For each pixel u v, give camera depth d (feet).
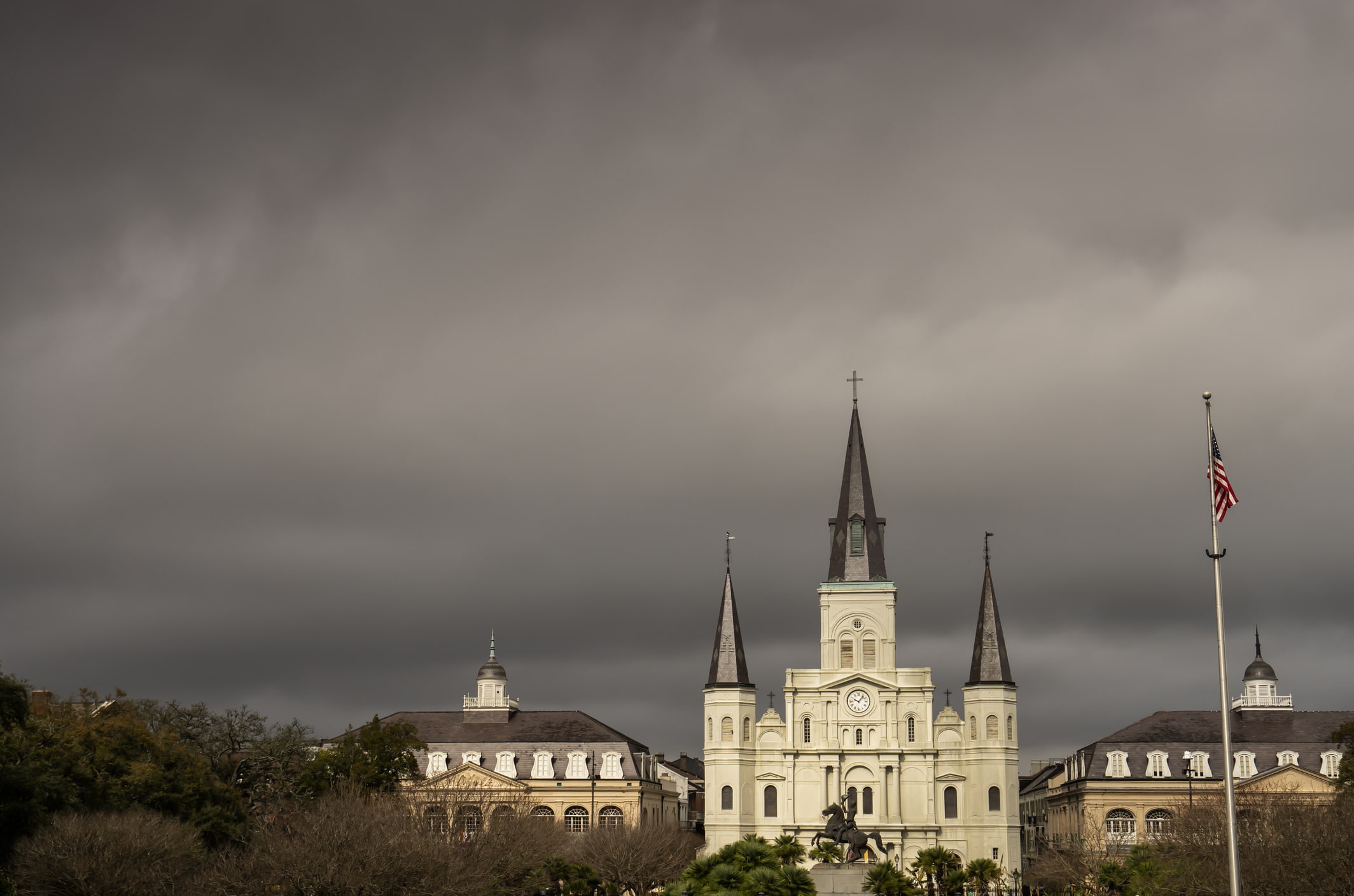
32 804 249.34
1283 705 484.74
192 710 365.81
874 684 474.49
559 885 273.75
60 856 235.81
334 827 232.94
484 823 299.58
